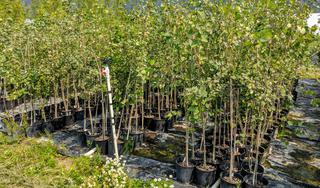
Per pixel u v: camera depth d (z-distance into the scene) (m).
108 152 7.27
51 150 6.95
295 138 8.71
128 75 7.49
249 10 5.07
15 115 9.39
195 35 4.94
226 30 4.96
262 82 5.41
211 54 5.75
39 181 5.35
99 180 5.27
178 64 6.76
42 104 8.95
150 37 7.20
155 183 5.27
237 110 6.38
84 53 8.11
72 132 8.81
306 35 5.15
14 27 10.51
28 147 7.06
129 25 6.96
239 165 6.37
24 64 9.45
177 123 10.01
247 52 5.48
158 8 6.82
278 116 9.55
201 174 5.90
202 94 5.01
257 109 5.65
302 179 6.32
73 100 11.20
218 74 5.34
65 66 9.04
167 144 8.16
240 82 5.65
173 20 5.88
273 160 7.21
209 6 5.19
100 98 9.98
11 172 5.59
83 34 8.12
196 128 9.42
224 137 7.39
